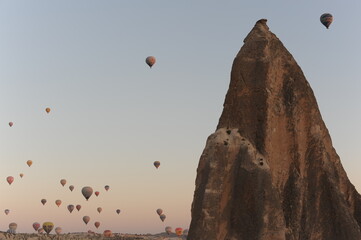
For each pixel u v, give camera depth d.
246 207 30.98
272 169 33.19
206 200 30.70
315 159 34.53
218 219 30.59
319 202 33.50
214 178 31.41
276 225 30.38
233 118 34.47
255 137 33.62
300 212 32.72
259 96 34.38
